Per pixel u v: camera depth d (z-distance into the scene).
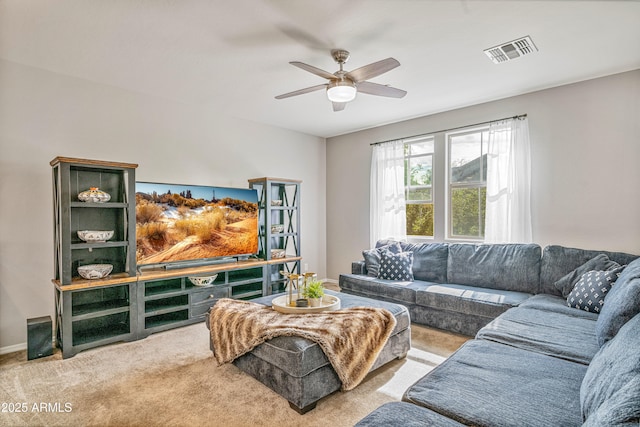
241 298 4.21
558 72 3.22
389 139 5.07
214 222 4.18
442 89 3.66
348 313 2.56
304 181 5.70
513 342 2.00
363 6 2.20
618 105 3.21
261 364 2.31
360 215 5.51
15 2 2.14
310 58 2.95
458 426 1.21
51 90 3.24
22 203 3.09
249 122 4.89
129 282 3.21
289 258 4.82
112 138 3.62
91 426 1.93
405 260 4.04
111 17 2.32
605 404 0.96
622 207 3.19
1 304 2.99
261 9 2.23
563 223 3.52
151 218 3.63
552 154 3.59
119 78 3.40
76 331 3.24
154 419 1.99
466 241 4.32
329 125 5.20
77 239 3.31
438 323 3.41
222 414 2.04
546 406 1.32
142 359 2.81
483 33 2.54
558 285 3.04
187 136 4.21
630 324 1.33
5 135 3.01
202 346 3.09
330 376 2.16
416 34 2.55
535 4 2.17
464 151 4.36
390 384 2.40
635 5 2.18
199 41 2.66
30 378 2.49
